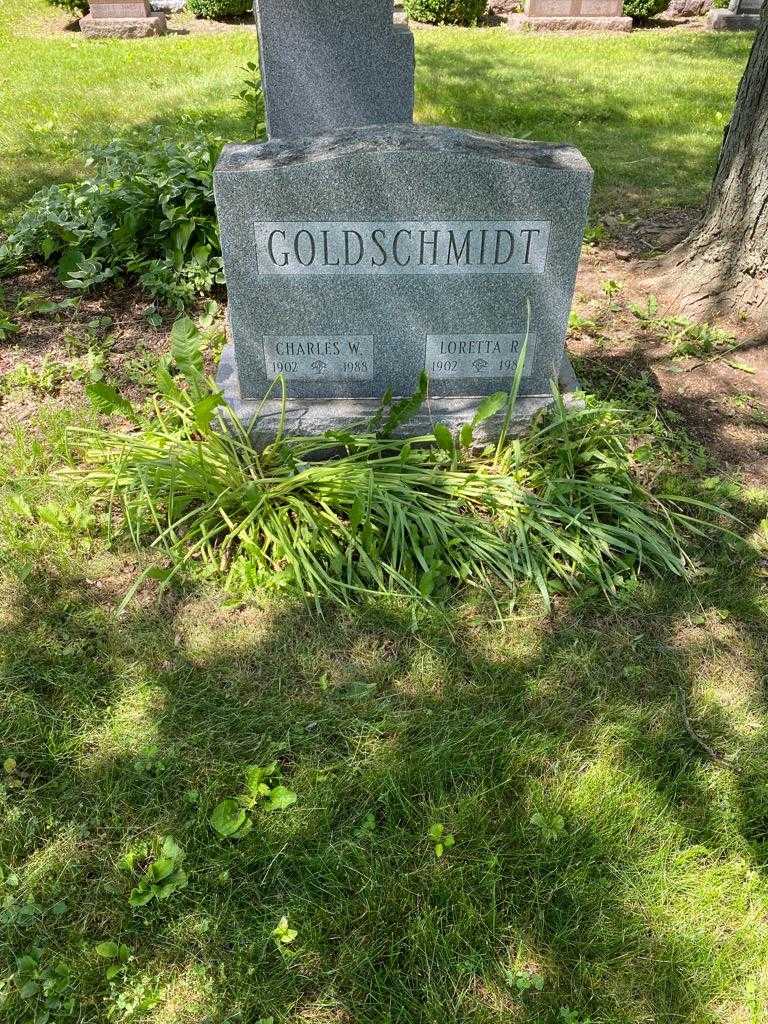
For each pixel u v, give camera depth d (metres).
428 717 2.71
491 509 3.42
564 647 2.96
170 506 3.21
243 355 3.59
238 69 10.20
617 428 3.74
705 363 4.43
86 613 3.02
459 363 3.69
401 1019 2.04
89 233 4.99
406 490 3.36
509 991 2.09
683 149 7.61
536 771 2.58
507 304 3.53
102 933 2.19
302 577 3.16
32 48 11.34
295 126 5.23
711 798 2.52
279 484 3.38
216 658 2.89
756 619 3.10
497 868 2.33
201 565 3.21
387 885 2.27
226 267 3.36
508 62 10.55
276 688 2.79
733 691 2.85
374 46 4.93
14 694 2.75
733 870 2.35
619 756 2.63
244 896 2.25
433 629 3.00
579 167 3.25
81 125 8.16
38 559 3.21
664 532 3.35
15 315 4.74
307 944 2.16
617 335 4.66
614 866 2.34
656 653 2.96
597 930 2.21
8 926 2.19
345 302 3.47
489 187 3.23
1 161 7.15
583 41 11.91
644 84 9.67
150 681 2.80
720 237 4.65
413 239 3.34
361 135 3.32
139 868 2.33
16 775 2.53
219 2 13.05
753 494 3.63
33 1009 2.05
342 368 3.66
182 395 3.79
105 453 3.59
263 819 2.42
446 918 2.22
